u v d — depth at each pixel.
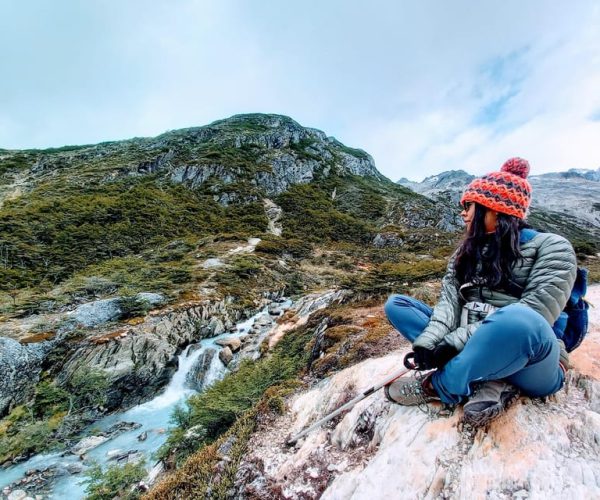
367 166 137.12
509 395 1.97
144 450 12.12
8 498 9.95
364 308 12.88
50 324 19.08
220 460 3.86
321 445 3.10
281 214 80.38
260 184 91.06
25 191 75.12
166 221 62.00
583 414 1.92
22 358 15.87
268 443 3.72
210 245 51.97
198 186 84.94
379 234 71.62
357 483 2.30
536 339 1.64
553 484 1.64
